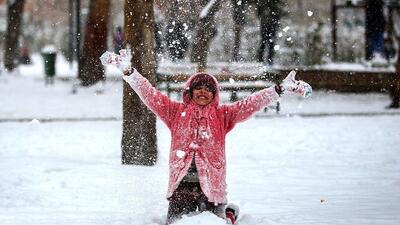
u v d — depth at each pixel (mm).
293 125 36375
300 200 16562
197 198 12344
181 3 25281
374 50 58312
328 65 53844
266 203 16094
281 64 58312
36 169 21891
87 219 14023
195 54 34500
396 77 46000
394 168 22469
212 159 12352
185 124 12461
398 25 64375
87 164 22984
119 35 50000
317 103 48750
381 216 14367
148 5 22344
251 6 51750
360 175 20984
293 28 60000
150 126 22641
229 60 49375
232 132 33406
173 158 12406
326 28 65562
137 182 19078
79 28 59875
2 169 21953
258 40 52031
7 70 78062
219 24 43875
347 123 37156
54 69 66062
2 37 94688
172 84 45562
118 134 32750
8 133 33188
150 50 22328
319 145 28656
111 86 60594
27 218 14258
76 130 34406
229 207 12578
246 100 12625
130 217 14008
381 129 34250
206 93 12469
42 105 47875
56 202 16328
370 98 52094
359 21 66875
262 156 25609
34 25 113938
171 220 12391
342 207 15539
